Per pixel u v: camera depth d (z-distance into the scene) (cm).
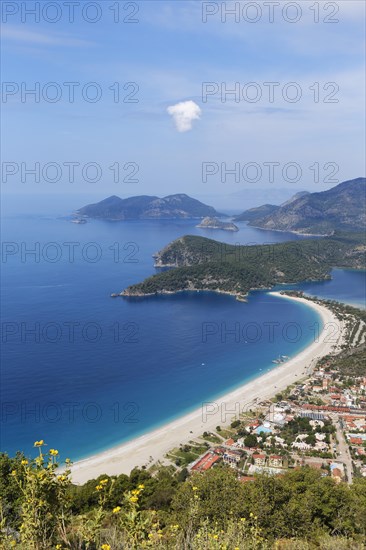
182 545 865
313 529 1880
